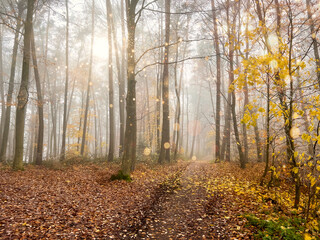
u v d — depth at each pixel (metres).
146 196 7.94
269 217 5.19
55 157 15.78
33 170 11.91
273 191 6.91
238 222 5.25
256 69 5.47
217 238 4.62
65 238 4.52
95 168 13.35
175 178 11.46
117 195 7.83
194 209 6.57
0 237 4.25
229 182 9.39
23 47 11.96
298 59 5.52
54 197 7.07
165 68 17.92
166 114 17.81
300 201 6.09
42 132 14.91
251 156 16.94
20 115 11.64
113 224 5.44
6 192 7.09
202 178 11.31
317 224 3.98
